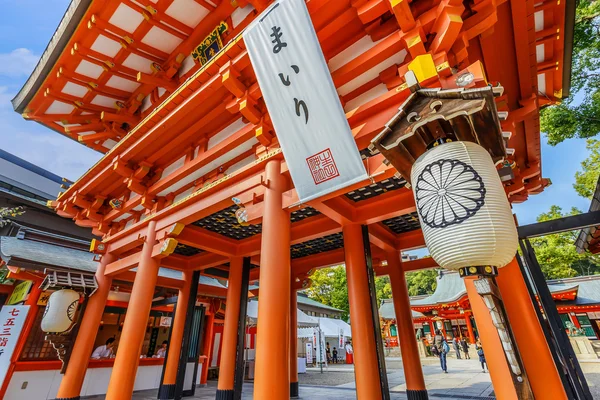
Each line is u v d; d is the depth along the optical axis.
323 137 4.15
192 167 6.61
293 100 4.28
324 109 4.09
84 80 8.16
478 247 2.23
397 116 2.74
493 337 4.04
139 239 7.72
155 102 8.71
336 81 4.59
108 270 8.82
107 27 6.77
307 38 4.03
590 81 9.12
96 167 8.05
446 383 11.88
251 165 5.51
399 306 7.90
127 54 7.59
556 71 5.46
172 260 10.01
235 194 5.75
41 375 8.96
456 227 2.32
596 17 8.25
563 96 6.04
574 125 9.22
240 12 6.58
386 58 4.27
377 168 4.21
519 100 5.29
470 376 13.78
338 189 4.12
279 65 4.30
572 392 4.07
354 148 3.99
